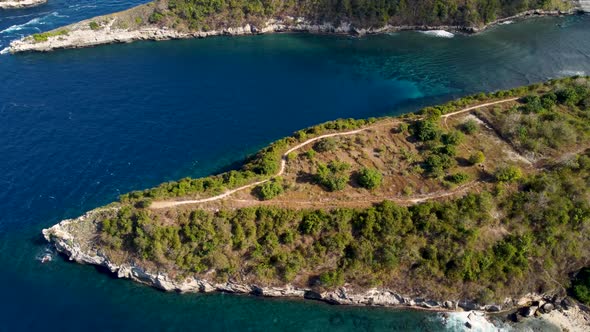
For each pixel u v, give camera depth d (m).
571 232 85.50
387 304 84.00
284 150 103.81
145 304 83.69
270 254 84.75
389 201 87.88
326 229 85.62
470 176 93.00
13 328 77.75
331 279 81.69
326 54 163.88
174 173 110.25
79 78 143.38
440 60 158.50
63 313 80.88
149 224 84.62
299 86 144.88
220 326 80.94
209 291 86.06
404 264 83.06
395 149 100.94
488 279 81.50
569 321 80.88
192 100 135.25
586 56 156.62
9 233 94.06
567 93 108.31
